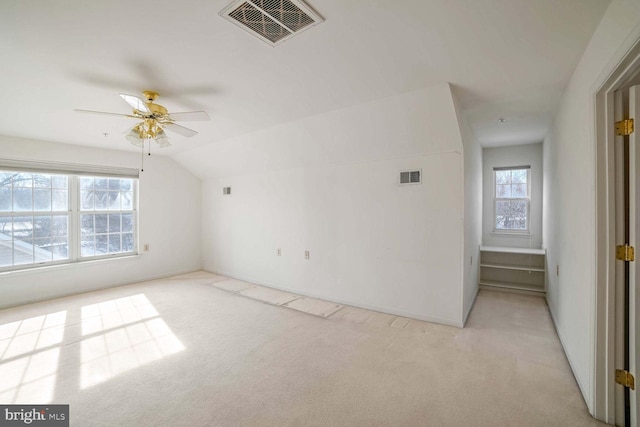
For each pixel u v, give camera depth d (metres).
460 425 1.76
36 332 3.09
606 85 1.71
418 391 2.08
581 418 1.82
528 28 1.76
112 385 2.19
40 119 3.33
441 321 3.28
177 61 2.11
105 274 4.80
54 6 1.50
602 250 1.81
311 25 1.71
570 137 2.50
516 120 3.55
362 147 3.60
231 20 1.65
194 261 6.03
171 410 1.91
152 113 2.49
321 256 4.22
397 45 1.94
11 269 4.02
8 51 1.94
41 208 4.29
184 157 5.46
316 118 3.40
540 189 4.75
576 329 2.27
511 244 4.96
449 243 3.22
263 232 4.98
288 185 4.60
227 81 2.45
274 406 1.94
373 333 3.05
